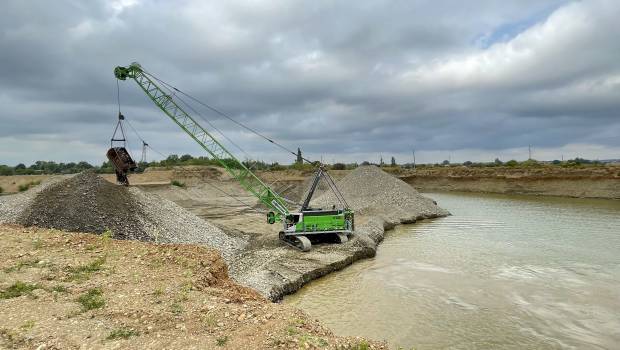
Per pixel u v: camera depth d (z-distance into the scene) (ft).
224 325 33.37
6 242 50.03
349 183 185.88
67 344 28.58
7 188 214.48
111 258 48.06
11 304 34.06
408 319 56.29
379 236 111.34
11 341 28.35
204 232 98.32
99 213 78.95
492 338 50.16
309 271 74.28
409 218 143.23
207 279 44.98
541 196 220.23
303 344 30.68
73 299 36.04
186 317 34.12
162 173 297.74
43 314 32.65
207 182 295.69
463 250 96.07
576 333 50.88
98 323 31.99
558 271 76.18
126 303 36.04
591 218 136.77
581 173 215.72
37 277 40.29
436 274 76.84
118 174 100.17
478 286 69.21
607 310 57.31
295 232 97.76
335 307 61.16
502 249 95.66
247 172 117.39
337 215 99.55
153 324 32.58
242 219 153.99
